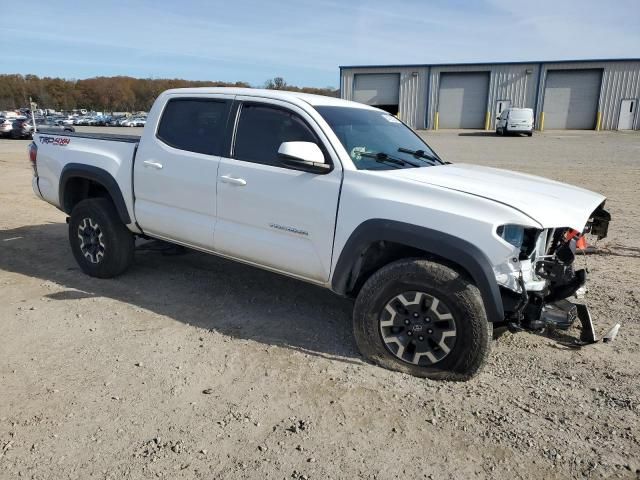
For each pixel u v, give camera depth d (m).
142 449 2.73
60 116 64.19
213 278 5.39
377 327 3.58
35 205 9.33
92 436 2.83
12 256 6.11
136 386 3.32
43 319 4.32
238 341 3.98
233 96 4.31
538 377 3.49
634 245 6.74
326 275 3.79
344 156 3.70
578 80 40.34
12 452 2.69
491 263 3.20
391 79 44.72
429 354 3.45
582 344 3.94
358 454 2.72
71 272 5.52
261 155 4.06
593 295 4.98
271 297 4.91
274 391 3.29
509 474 2.59
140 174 4.74
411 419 3.02
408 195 3.44
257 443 2.79
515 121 33.50
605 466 2.64
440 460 2.68
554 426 2.96
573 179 12.75
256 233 4.10
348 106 4.43
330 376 3.48
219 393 3.26
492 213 3.22
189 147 4.46
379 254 3.77
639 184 11.94
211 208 4.31
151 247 5.59
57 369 3.52
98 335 4.04
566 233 3.46
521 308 3.33
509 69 41.56
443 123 44.44
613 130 40.06
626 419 3.02
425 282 3.35
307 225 3.79
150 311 4.52
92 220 5.16
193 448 2.74
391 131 4.53
